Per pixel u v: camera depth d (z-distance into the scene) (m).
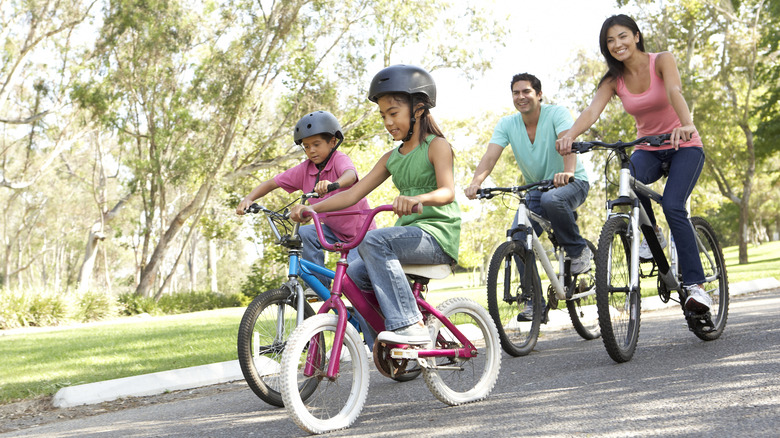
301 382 3.48
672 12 26.47
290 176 4.70
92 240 28.27
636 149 4.52
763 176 41.97
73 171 36.09
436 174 3.34
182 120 22.16
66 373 5.70
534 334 4.94
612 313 3.96
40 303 16.44
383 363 3.20
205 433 3.29
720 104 27.03
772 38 26.09
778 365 3.42
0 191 45.38
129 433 3.48
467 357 3.41
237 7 22.62
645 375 3.55
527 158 5.20
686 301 4.27
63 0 22.36
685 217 4.25
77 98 22.75
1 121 23.38
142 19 21.89
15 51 22.83
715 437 2.36
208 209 28.09
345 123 23.95
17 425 4.12
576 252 5.02
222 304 25.02
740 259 29.19
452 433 2.79
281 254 25.20
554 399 3.22
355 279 3.30
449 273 3.39
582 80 27.92
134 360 6.22
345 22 22.78
